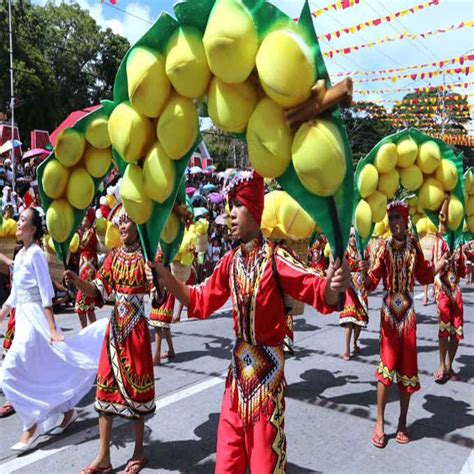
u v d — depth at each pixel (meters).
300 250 3.22
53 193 3.55
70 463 3.59
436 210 4.55
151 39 2.25
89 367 4.11
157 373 5.61
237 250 2.64
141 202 2.59
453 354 5.53
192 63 2.13
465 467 3.60
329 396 4.99
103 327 4.39
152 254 2.71
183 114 2.28
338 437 4.08
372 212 4.18
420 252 4.14
